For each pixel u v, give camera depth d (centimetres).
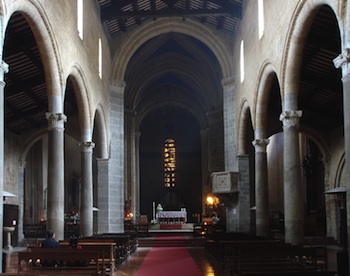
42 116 2977
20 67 2145
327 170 3006
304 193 3512
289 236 1762
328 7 1686
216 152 4091
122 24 3133
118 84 3198
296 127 1766
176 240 2986
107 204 2980
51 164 1802
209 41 3231
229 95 3170
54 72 1766
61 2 1831
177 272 1648
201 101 4816
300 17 1588
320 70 2198
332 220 2898
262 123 2364
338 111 2677
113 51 3216
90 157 2438
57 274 1215
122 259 1934
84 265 1432
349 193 1182
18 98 2517
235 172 2891
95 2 2623
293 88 1759
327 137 3005
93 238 2023
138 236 3344
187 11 2856
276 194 4000
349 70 1202
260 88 2280
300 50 1681
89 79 2403
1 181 1222
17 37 1872
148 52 3884
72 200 4331
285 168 1778
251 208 2830
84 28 2291
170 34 3797
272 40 1972
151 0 2939
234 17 2933
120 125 3181
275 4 1914
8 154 2956
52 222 1805
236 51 3067
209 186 4231
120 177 3134
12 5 1341
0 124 1220
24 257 1275
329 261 1811
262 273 827
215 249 2089
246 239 2016
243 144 2908
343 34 1234
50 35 1681
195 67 4244
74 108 3095
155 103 4997
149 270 1711
